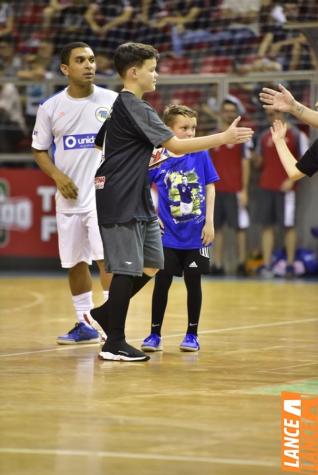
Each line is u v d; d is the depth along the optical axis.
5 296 20.88
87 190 13.58
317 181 27.59
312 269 27.31
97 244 13.49
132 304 18.94
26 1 30.12
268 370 11.09
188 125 12.60
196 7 28.81
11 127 29.39
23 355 12.22
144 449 7.24
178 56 28.81
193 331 12.74
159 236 11.87
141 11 29.27
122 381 10.26
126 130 11.37
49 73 29.64
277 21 27.81
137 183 11.42
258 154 27.11
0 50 30.14
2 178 28.86
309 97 26.67
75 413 8.54
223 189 27.31
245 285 24.41
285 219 26.91
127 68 11.55
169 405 8.93
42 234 28.69
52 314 17.19
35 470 6.65
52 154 13.84
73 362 11.61
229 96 27.41
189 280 12.70
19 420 8.23
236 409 8.76
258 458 7.01
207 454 7.10
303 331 15.01
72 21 29.64
